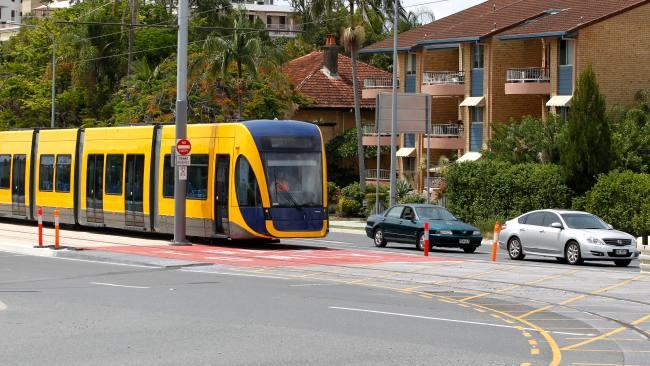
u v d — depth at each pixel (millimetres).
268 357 17172
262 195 41688
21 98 101938
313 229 42500
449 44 82375
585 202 57250
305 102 94938
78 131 53625
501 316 23344
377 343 18812
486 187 62531
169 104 86562
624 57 73250
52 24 108250
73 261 36844
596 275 33656
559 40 74188
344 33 88062
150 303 24609
